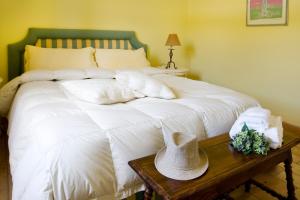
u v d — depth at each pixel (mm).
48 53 2896
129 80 2027
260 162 1296
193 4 4070
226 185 1230
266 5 3074
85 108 1662
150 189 1194
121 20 3553
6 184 1903
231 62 3635
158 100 1910
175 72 3379
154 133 1436
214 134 1695
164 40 3998
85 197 1183
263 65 3227
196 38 4133
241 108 1903
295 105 2953
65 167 1148
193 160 1175
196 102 1842
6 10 2875
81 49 3123
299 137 1561
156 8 3812
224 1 3588
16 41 2984
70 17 3195
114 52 3260
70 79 2633
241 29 3426
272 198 1810
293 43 2873
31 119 1507
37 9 3012
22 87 2309
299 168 2189
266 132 1435
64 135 1256
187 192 1036
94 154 1231
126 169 1301
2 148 2455
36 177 1135
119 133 1351
